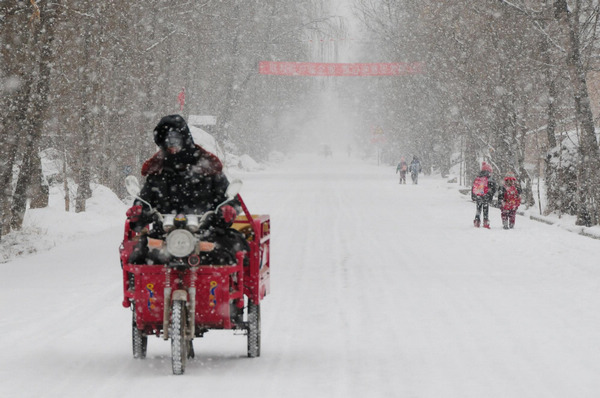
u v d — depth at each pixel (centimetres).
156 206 2758
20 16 7069
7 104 7106
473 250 6488
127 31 12131
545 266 5534
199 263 2664
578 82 8588
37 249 6731
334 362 2833
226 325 2739
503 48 11781
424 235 7656
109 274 5203
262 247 2991
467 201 12506
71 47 9731
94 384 2502
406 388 2459
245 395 2370
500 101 11812
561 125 10075
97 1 10212
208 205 2758
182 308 2634
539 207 9894
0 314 3797
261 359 2891
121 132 12975
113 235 7738
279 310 3891
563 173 9512
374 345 3117
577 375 2603
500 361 2820
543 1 10094
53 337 3272
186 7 16975
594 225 8506
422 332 3356
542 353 2941
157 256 2650
